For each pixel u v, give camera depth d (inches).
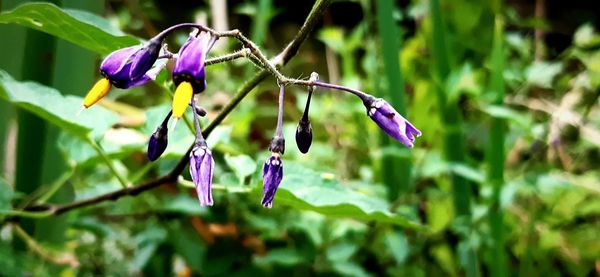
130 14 15.2
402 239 9.5
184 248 9.6
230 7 23.5
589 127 13.2
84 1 8.3
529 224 11.1
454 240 10.5
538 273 11.4
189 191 10.0
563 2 23.2
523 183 10.0
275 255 9.1
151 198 10.2
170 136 8.0
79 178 11.1
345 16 24.6
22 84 7.3
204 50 5.1
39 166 8.7
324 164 11.9
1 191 7.8
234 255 9.7
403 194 10.2
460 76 10.4
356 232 9.9
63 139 8.2
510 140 11.7
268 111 12.8
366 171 11.2
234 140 10.9
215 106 11.4
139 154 10.1
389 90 10.0
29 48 8.5
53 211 7.6
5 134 8.5
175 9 24.7
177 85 5.2
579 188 11.5
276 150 5.7
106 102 11.0
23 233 8.1
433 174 10.3
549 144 12.1
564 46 22.3
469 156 12.1
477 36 11.8
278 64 6.2
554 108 12.6
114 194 7.4
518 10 21.6
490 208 9.9
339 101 12.8
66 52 8.5
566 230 11.6
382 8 10.0
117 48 6.7
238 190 7.0
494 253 9.9
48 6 6.1
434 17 10.5
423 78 12.5
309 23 6.1
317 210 6.8
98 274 9.9
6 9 8.2
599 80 12.9
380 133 10.5
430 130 11.9
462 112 12.8
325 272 9.5
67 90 8.6
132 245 10.4
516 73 12.5
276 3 25.7
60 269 8.6
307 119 6.0
